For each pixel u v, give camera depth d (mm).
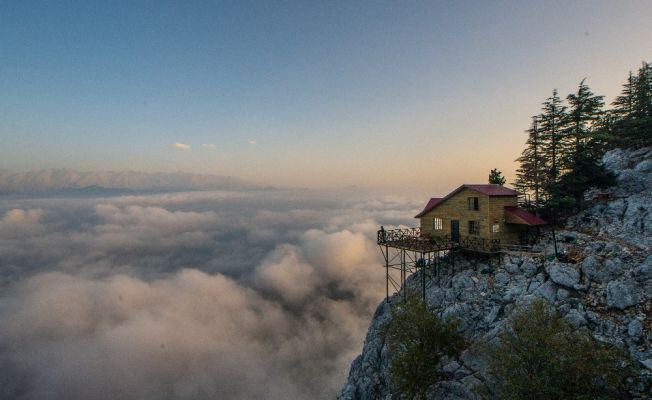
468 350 27375
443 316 31844
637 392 19156
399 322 26656
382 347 34875
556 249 32375
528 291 29625
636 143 49156
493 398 23141
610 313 24672
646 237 30688
